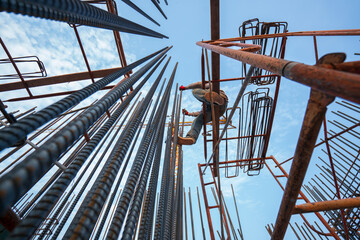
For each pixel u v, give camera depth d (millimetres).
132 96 2754
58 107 1251
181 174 4875
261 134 6496
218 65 4973
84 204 1277
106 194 1177
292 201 1302
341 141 5770
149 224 2100
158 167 3141
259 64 1119
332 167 3211
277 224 1526
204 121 6348
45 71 4766
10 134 869
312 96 918
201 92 5711
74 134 951
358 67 746
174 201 3426
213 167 7164
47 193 1134
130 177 1650
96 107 1286
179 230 3043
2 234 3184
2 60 4430
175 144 4414
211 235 5559
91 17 1404
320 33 3105
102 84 1987
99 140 1758
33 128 1003
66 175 1278
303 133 1027
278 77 5371
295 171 1173
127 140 1668
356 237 5059
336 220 5531
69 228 1153
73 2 1100
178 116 5324
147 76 3787
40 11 1022
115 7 5027
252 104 6023
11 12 881
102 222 2102
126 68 2746
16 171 628
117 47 5449
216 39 4430
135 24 2998
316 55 3461
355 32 2512
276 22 4930
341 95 579
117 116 2195
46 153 752
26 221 955
